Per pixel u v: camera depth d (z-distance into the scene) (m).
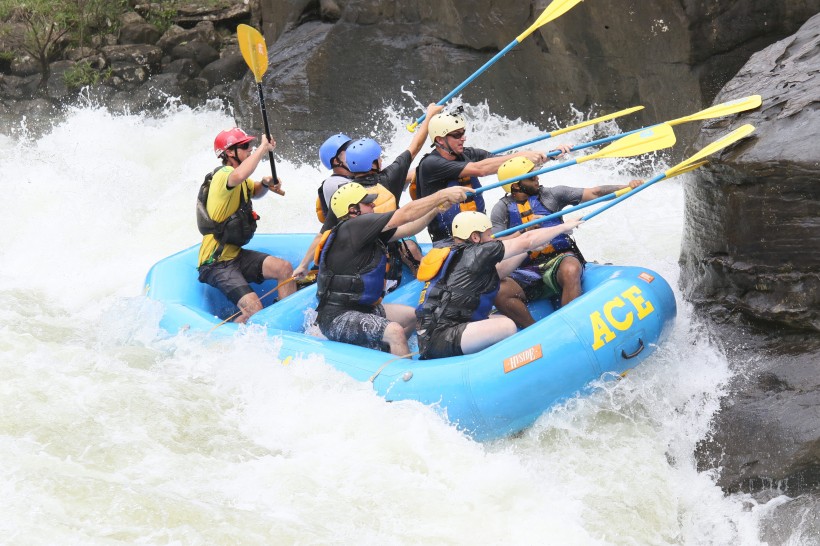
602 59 24.59
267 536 11.41
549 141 26.69
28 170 27.92
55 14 40.00
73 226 24.88
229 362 15.81
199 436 13.86
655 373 14.86
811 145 13.56
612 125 25.22
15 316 18.39
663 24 22.59
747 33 22.03
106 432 13.56
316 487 12.68
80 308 20.73
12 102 37.94
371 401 14.45
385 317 16.30
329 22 34.34
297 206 25.81
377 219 15.22
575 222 14.84
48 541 10.84
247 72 38.38
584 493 13.17
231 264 18.38
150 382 15.20
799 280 13.98
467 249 14.82
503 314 16.27
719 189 14.98
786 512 12.55
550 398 13.87
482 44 27.78
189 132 33.97
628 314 14.15
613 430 14.30
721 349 14.92
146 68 39.00
